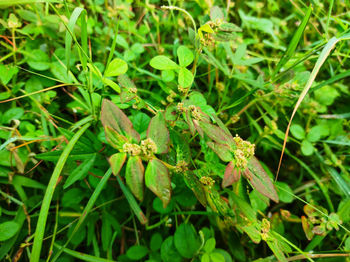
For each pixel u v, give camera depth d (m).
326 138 0.26
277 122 0.25
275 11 0.32
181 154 0.16
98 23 0.26
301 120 0.27
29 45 0.22
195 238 0.19
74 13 0.15
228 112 0.24
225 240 0.21
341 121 0.25
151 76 0.25
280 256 0.15
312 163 0.26
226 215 0.16
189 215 0.21
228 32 0.18
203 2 0.27
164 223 0.21
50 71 0.22
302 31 0.18
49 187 0.15
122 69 0.16
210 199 0.17
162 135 0.14
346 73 0.20
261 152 0.26
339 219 0.19
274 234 0.18
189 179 0.15
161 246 0.19
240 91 0.22
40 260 0.18
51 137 0.19
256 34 0.29
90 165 0.18
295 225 0.22
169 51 0.28
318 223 0.20
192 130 0.15
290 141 0.26
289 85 0.22
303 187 0.24
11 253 0.17
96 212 0.20
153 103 0.23
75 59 0.22
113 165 0.13
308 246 0.20
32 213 0.19
